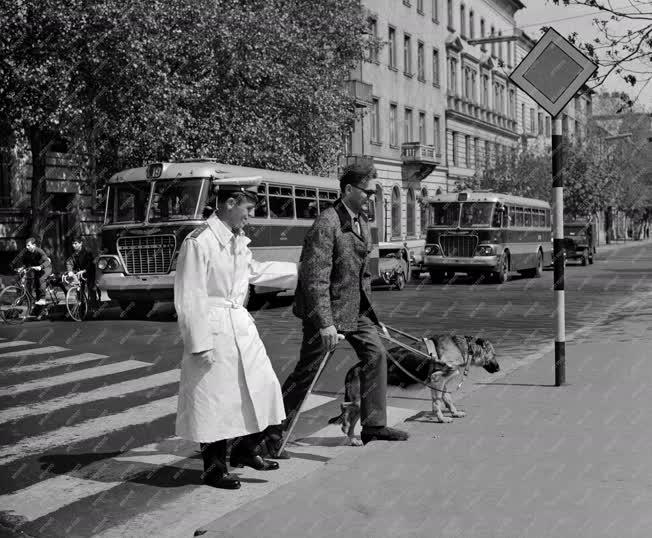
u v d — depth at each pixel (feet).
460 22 194.39
